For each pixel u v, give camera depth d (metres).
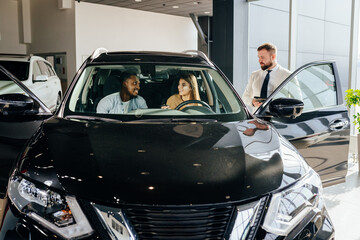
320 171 2.69
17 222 1.36
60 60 13.70
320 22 6.56
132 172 1.37
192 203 1.27
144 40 14.68
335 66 2.92
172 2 12.73
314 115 2.67
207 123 1.90
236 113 2.17
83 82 2.34
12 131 2.45
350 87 6.25
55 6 13.55
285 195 1.42
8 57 6.70
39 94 6.54
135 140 1.60
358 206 3.42
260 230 1.32
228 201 1.30
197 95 2.41
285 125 2.50
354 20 6.07
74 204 1.30
